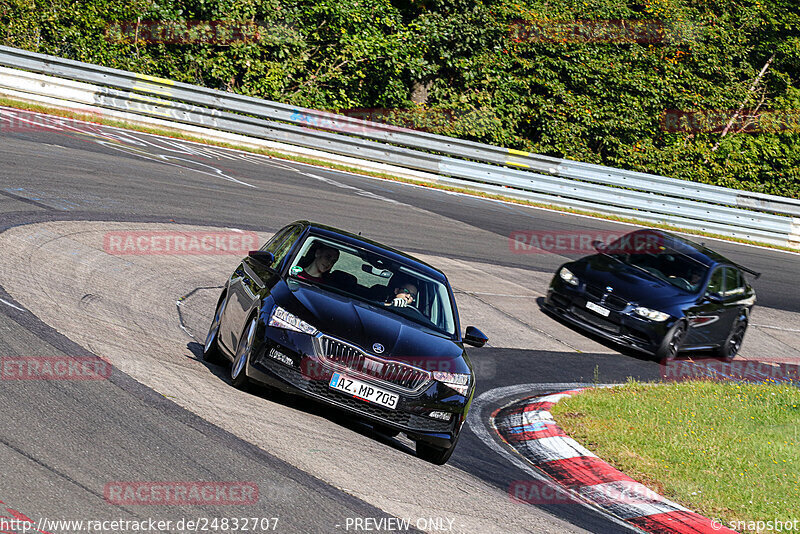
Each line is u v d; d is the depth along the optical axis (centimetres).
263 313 1252
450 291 1493
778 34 6894
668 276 2653
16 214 2056
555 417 1738
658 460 1566
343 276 1398
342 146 4409
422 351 1259
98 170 2847
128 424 995
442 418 1245
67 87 3912
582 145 5903
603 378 2252
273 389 1238
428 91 5788
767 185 6369
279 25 5331
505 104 5838
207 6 5150
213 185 3144
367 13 5581
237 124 4222
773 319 3447
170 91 4084
